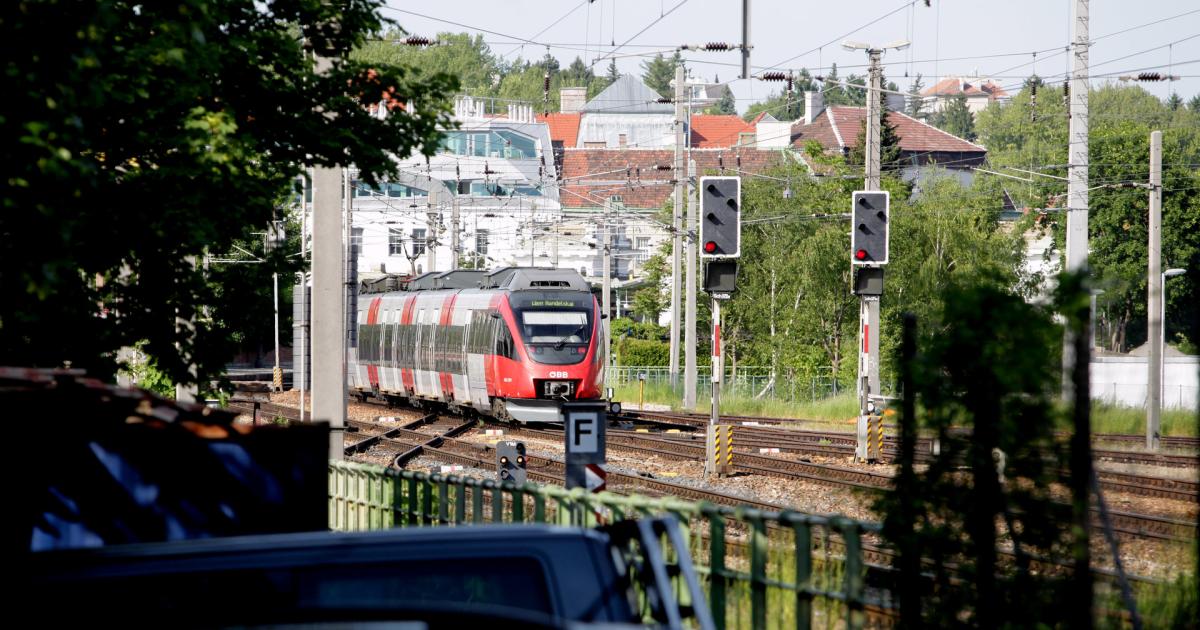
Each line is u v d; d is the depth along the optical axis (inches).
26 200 1295.5
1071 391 1093.8
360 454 4628.4
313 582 770.8
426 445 4768.7
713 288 3447.3
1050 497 1115.3
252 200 1716.3
